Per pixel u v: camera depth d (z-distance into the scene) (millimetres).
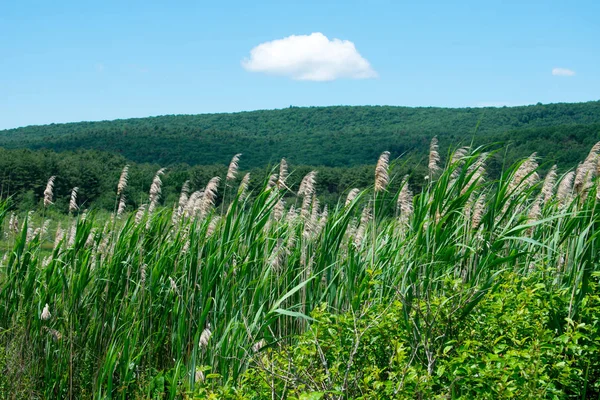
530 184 7273
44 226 9734
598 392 5383
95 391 7062
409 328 5117
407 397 4285
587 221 6250
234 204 7707
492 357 4309
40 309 7965
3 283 8758
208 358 6664
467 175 6820
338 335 5250
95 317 7941
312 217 7953
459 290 5391
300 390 4844
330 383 4629
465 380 4305
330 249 7543
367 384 4613
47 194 9812
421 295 6016
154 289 7961
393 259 7141
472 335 5164
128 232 8727
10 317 8516
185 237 8344
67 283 8242
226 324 7211
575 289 5633
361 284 6289
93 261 8508
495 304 5254
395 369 4805
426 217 6652
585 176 6820
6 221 10461
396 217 7762
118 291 8227
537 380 4137
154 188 9070
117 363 7199
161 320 7906
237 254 7715
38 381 7641
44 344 7930
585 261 5680
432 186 6898
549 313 5496
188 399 5449
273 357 5562
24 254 8750
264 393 5090
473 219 6598
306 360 5230
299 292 7574
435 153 6887
